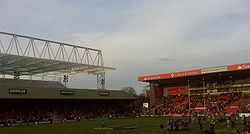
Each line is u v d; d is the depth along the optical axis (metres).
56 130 57.28
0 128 65.62
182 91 119.25
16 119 82.12
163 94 124.06
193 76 108.00
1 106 90.38
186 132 48.31
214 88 111.56
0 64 80.56
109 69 101.31
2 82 94.88
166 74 113.06
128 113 108.06
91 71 102.31
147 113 108.56
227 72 99.94
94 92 104.88
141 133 48.69
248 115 82.81
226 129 51.03
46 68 90.88
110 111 109.88
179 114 100.50
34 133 52.09
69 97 97.31
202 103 106.00
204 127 56.06
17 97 84.88
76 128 61.06
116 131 52.91
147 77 119.44
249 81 104.69
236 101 100.25
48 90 92.19
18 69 90.38
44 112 94.81
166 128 56.00
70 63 87.56
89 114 100.75
